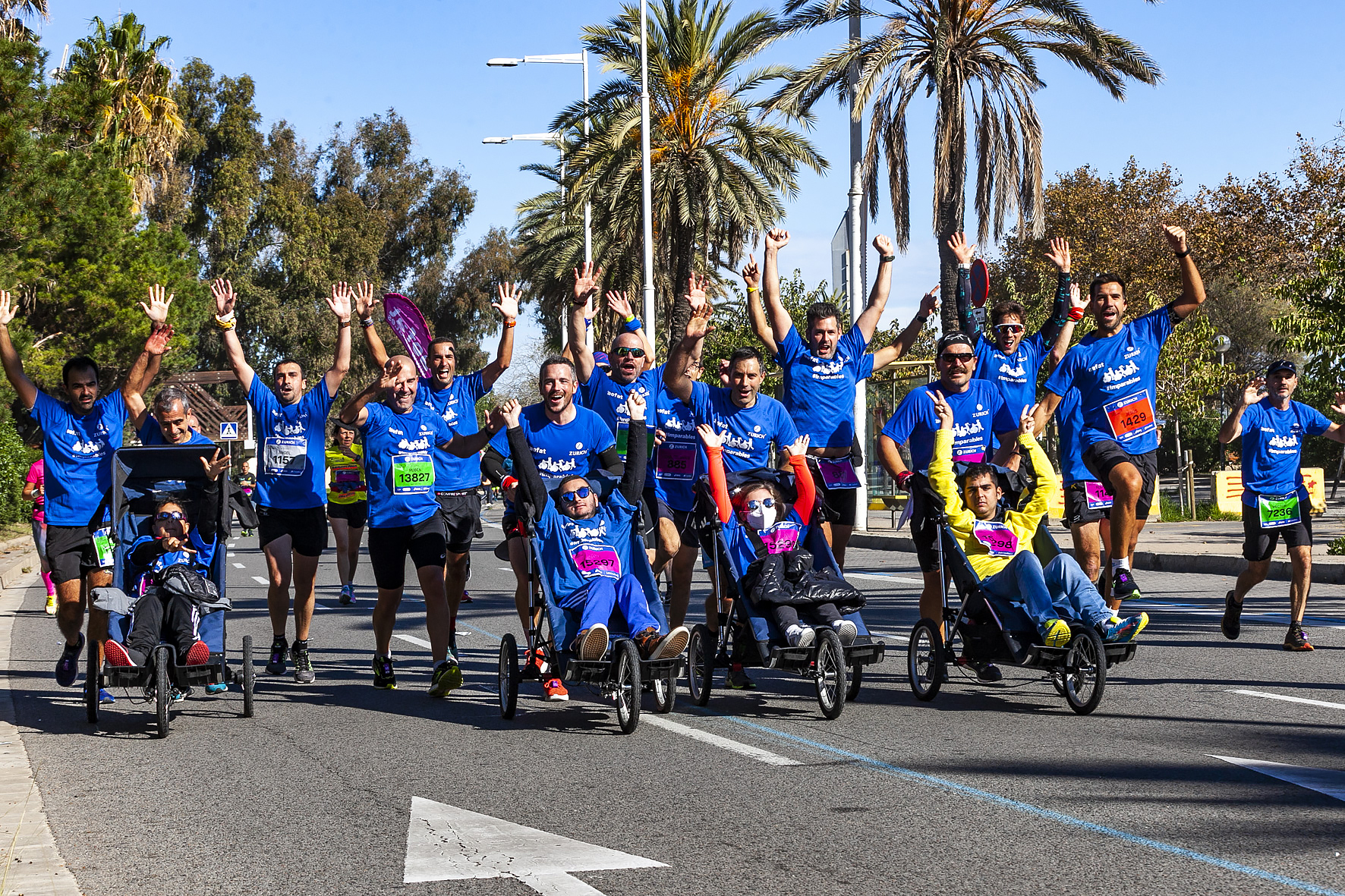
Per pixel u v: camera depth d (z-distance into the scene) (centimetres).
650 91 3316
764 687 913
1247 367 5481
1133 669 915
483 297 7806
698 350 1029
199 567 841
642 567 821
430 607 902
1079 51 2600
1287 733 694
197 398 5388
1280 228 4359
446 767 670
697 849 508
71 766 689
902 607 1330
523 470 817
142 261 3462
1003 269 5378
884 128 2706
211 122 6719
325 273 6962
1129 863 475
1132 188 5053
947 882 460
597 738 739
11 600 1691
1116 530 934
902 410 934
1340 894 436
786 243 1034
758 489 824
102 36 4344
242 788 632
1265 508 985
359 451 1521
